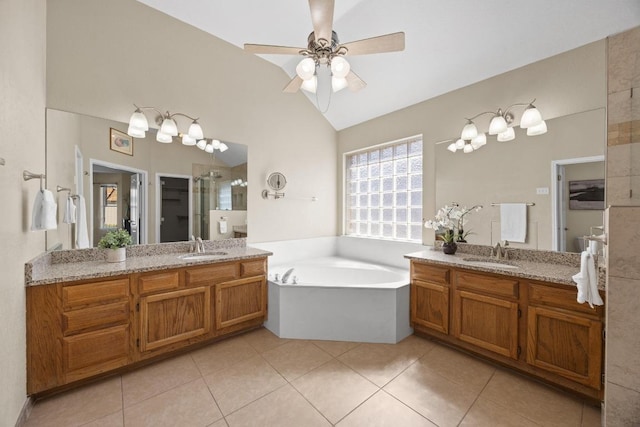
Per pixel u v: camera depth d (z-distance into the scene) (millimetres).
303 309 2506
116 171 2361
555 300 1762
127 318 1937
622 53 1606
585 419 1550
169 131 2455
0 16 1263
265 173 3348
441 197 2916
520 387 1830
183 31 2709
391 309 2420
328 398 1719
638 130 1564
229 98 3033
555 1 1912
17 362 1458
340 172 4082
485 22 2203
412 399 1712
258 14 2598
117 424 1508
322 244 3902
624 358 1228
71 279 1722
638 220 1189
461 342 2268
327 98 3646
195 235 2807
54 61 2080
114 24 2342
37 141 1827
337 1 2387
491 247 2512
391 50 1732
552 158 2176
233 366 2064
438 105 2947
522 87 2332
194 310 2244
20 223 1517
